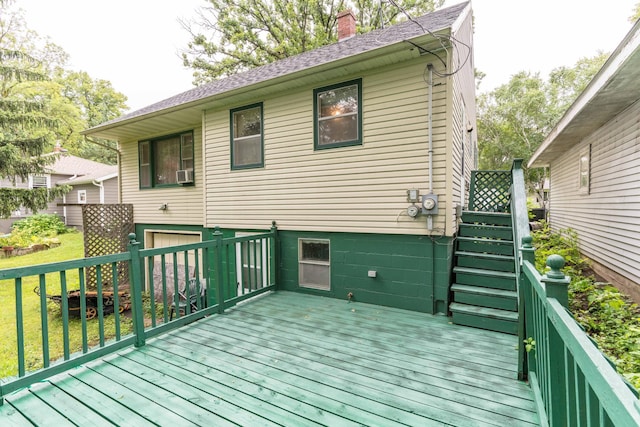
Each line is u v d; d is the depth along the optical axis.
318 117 5.06
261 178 5.67
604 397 0.81
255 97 5.66
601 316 3.90
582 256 7.79
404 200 4.40
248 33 15.55
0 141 10.23
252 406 2.21
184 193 7.44
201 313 3.90
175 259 3.64
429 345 3.22
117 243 8.16
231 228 6.11
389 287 4.52
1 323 6.45
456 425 2.01
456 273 4.25
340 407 2.20
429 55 4.18
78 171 19.53
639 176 4.68
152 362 2.86
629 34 3.22
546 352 1.77
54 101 20.88
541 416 1.89
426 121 4.24
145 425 2.02
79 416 2.12
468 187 7.39
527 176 19.39
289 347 3.17
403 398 2.31
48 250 13.14
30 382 2.38
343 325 3.77
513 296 3.70
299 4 14.60
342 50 5.70
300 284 5.37
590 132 6.93
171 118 6.79
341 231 4.89
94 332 6.02
